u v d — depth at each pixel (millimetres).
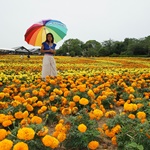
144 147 3027
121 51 77375
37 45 8773
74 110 3830
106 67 16859
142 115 3512
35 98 4703
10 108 4246
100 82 7301
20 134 2557
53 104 5070
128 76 8852
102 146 3543
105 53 71375
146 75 8578
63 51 85188
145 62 26266
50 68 8492
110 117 3625
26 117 3510
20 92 5902
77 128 3328
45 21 8109
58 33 8633
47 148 2930
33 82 7977
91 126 3455
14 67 14812
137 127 3182
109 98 5441
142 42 71688
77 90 5148
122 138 3244
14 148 2402
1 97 4648
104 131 3611
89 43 92125
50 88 6117
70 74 10242
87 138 3234
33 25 8055
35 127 3029
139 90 6398
